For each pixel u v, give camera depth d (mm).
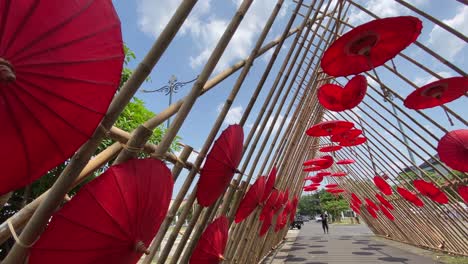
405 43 2273
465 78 2625
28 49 977
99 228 1154
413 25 2121
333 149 5535
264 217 4984
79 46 1068
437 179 7844
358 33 2168
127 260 1259
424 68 3465
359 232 19578
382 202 10258
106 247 1177
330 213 43281
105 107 1140
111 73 1140
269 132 4074
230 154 2209
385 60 2410
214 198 2225
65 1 1043
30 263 1045
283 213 8633
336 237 15984
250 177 3732
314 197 59906
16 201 3164
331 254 9945
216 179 2146
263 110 3377
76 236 1112
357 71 2529
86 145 1213
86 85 1093
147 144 1862
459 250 8078
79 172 1205
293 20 3305
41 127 1042
